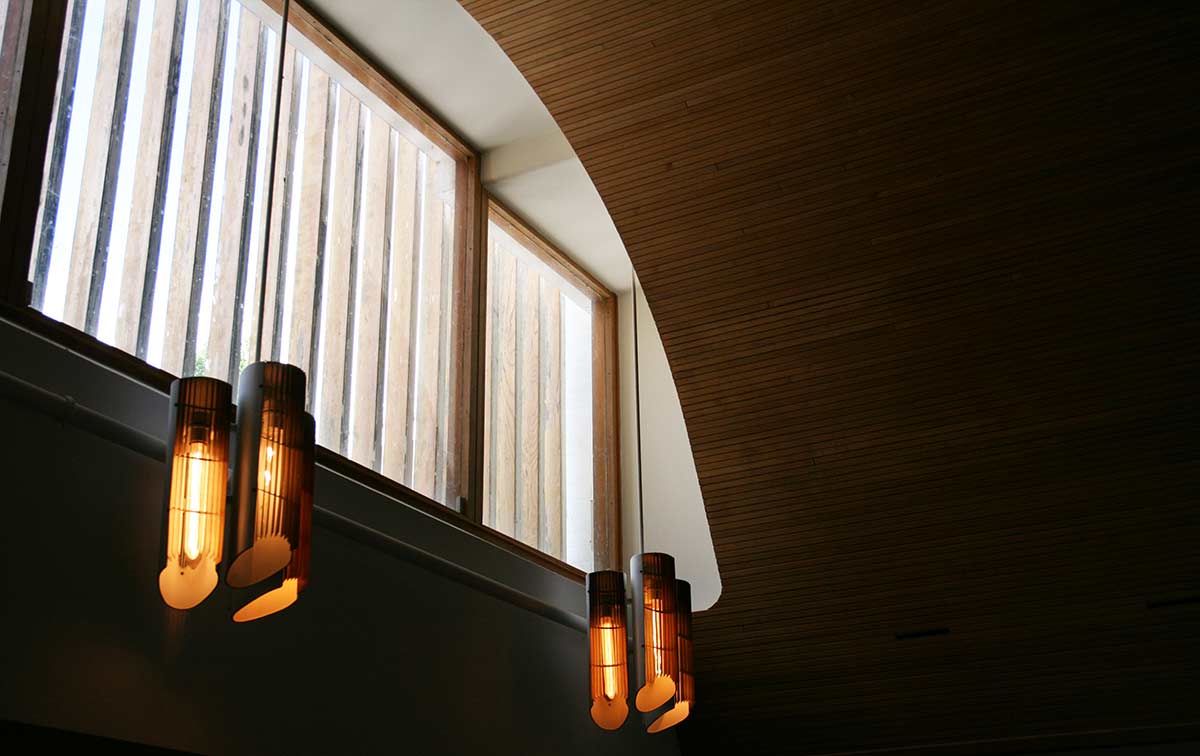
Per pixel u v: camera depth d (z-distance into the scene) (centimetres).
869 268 427
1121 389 423
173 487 256
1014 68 381
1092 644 462
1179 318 408
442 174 509
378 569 370
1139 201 396
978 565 463
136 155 355
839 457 461
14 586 259
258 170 404
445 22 456
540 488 526
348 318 430
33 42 316
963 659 481
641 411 591
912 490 458
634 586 398
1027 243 411
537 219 554
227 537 258
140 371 319
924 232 417
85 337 304
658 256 442
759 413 462
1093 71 377
